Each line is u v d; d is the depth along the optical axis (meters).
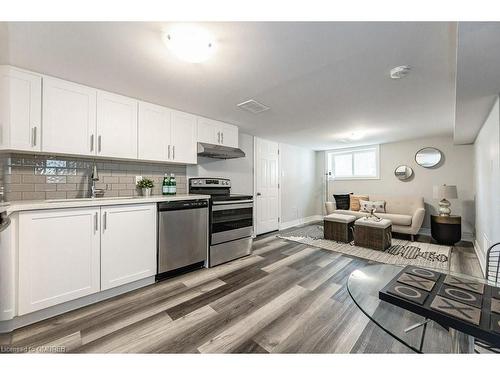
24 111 1.77
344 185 5.97
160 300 2.01
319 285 2.31
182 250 2.56
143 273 2.23
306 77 1.94
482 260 2.91
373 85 2.11
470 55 1.37
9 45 1.46
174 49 1.42
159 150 2.62
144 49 1.52
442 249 3.55
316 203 6.51
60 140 1.94
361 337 1.51
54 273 1.71
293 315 1.78
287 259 3.12
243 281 2.42
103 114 2.19
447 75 1.90
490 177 2.58
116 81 2.01
